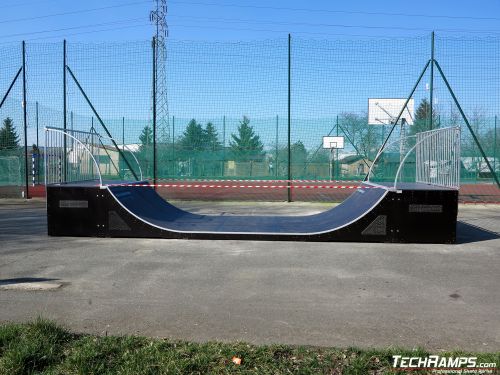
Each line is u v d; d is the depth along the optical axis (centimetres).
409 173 2025
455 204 764
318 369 301
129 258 654
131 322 397
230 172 2094
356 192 998
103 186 816
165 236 807
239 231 805
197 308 436
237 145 2091
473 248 734
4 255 671
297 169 2061
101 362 307
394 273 573
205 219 959
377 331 378
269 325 391
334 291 494
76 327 384
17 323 386
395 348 335
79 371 294
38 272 571
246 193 1861
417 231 770
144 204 930
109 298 466
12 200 1520
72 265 610
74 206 824
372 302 456
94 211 819
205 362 308
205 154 2111
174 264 618
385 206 771
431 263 628
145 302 454
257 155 2075
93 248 724
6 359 305
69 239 802
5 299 461
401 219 770
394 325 392
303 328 384
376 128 1977
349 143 2005
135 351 324
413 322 399
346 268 597
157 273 569
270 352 326
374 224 773
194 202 1489
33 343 325
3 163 2116
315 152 2034
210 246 742
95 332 372
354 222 776
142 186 1001
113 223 815
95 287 506
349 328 384
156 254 681
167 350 326
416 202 768
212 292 489
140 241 785
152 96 1461
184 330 379
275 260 643
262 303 452
